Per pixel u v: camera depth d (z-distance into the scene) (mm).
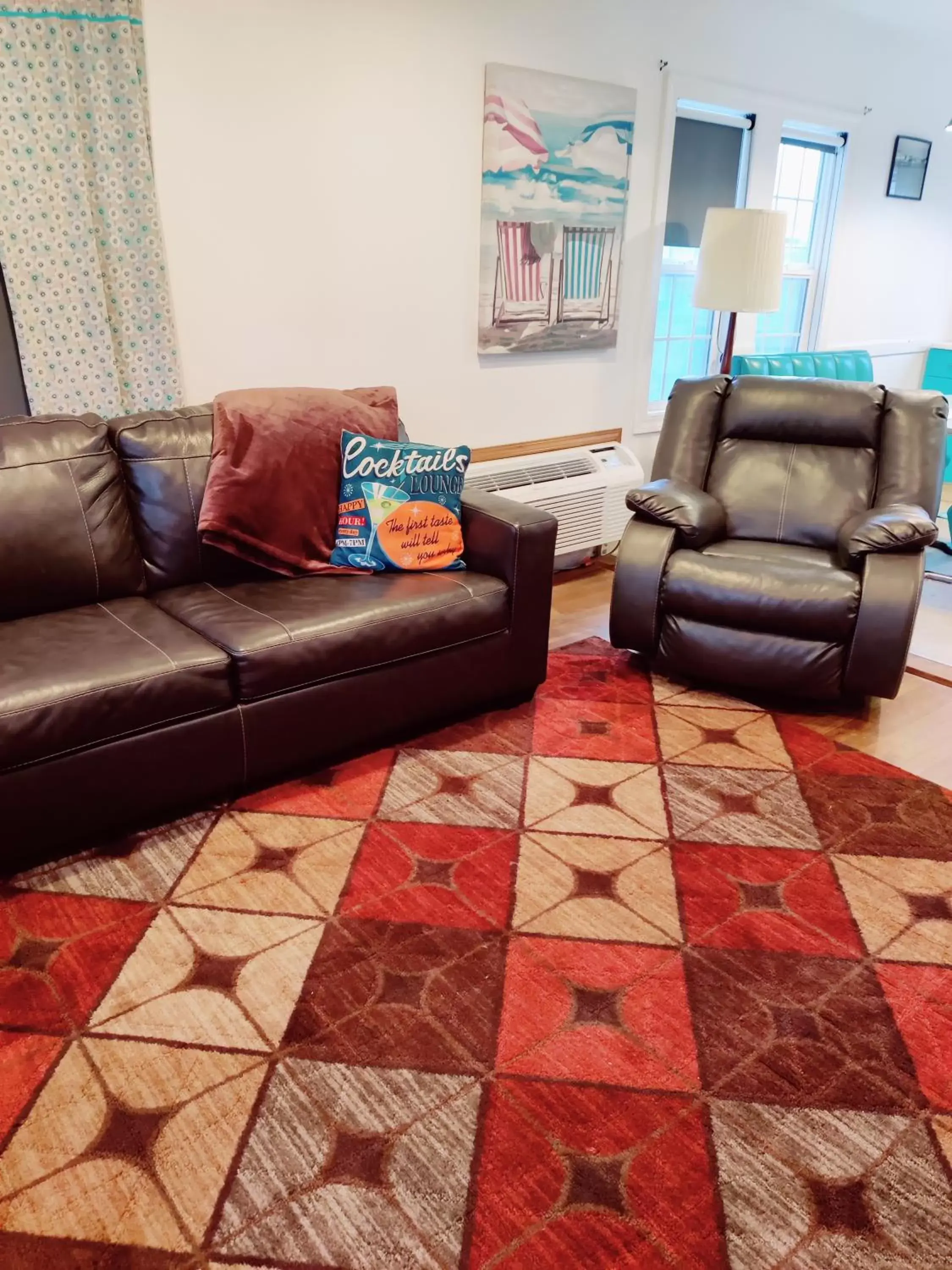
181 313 2688
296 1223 1228
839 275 4926
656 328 4207
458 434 3492
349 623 2205
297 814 2148
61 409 2490
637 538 2809
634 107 3535
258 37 2580
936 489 2912
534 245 3416
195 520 2408
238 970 1664
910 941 1785
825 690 2623
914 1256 1206
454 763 2393
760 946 1762
